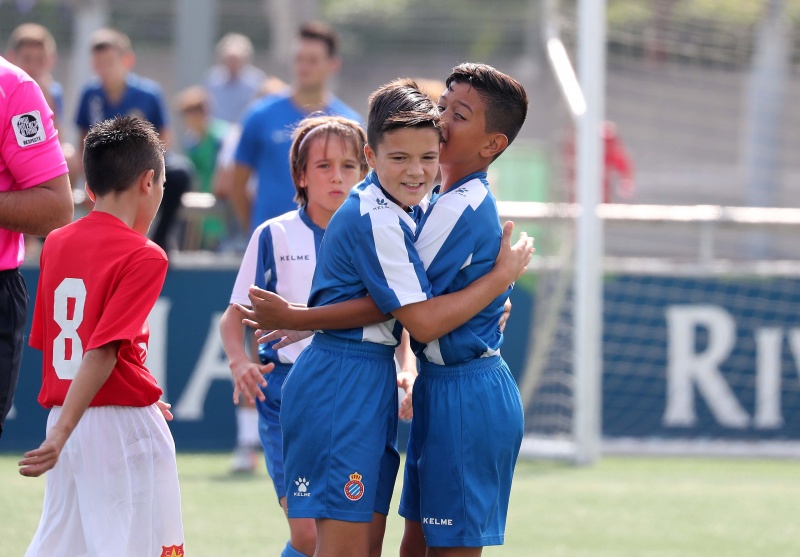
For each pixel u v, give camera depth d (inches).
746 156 1969.7
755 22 1480.1
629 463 1135.0
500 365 494.9
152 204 523.5
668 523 858.1
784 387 1169.4
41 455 459.8
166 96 2374.5
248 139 1029.8
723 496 965.2
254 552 740.0
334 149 583.8
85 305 496.4
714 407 1169.4
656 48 1459.2
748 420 1169.4
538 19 2333.9
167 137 1238.9
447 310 466.3
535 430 1178.0
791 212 1191.6
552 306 1159.6
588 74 1085.1
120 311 484.4
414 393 500.4
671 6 1440.7
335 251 481.1
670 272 1175.6
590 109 1082.1
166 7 2095.2
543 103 2368.4
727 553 767.7
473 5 2657.5
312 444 478.6
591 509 903.1
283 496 573.3
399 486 970.7
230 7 2295.8
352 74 2711.6
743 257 1593.3
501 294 491.2
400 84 480.7
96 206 515.8
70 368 500.7
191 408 1140.5
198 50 1820.9
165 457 518.3
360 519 475.2
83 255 499.8
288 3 2303.2
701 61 1513.3
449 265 474.6
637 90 2185.0
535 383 1175.6
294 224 599.5
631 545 786.8
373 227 467.8
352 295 479.5
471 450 480.4
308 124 599.2
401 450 1134.4
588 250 1094.4
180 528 522.9
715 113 2159.2
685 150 2192.4
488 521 486.0
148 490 510.0
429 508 485.1
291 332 527.2
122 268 491.2
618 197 1827.0
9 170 546.0
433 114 465.4
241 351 580.7
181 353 1140.5
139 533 508.4
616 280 1176.8
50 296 506.9
